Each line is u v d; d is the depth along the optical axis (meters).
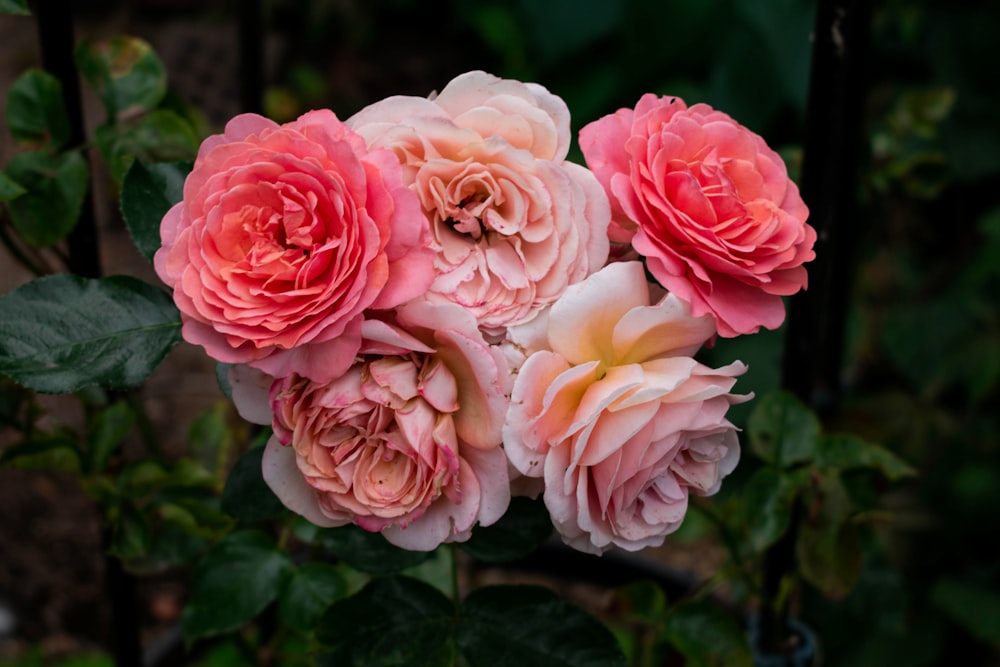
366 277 0.55
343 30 1.85
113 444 0.74
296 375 0.57
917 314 1.28
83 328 0.62
